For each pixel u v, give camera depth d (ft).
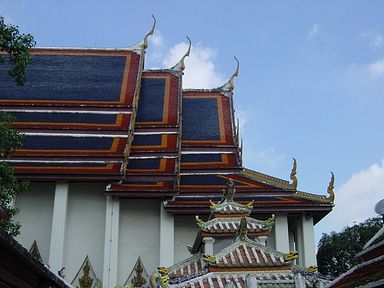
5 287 32.76
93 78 131.23
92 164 102.73
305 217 104.32
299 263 103.40
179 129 119.34
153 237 103.50
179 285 43.88
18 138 59.82
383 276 26.23
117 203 101.09
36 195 104.22
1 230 27.35
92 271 99.40
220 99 139.23
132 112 118.83
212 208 58.39
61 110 118.21
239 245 48.11
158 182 103.35
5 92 121.49
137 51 144.97
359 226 157.89
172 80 140.26
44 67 134.82
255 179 109.70
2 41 51.21
